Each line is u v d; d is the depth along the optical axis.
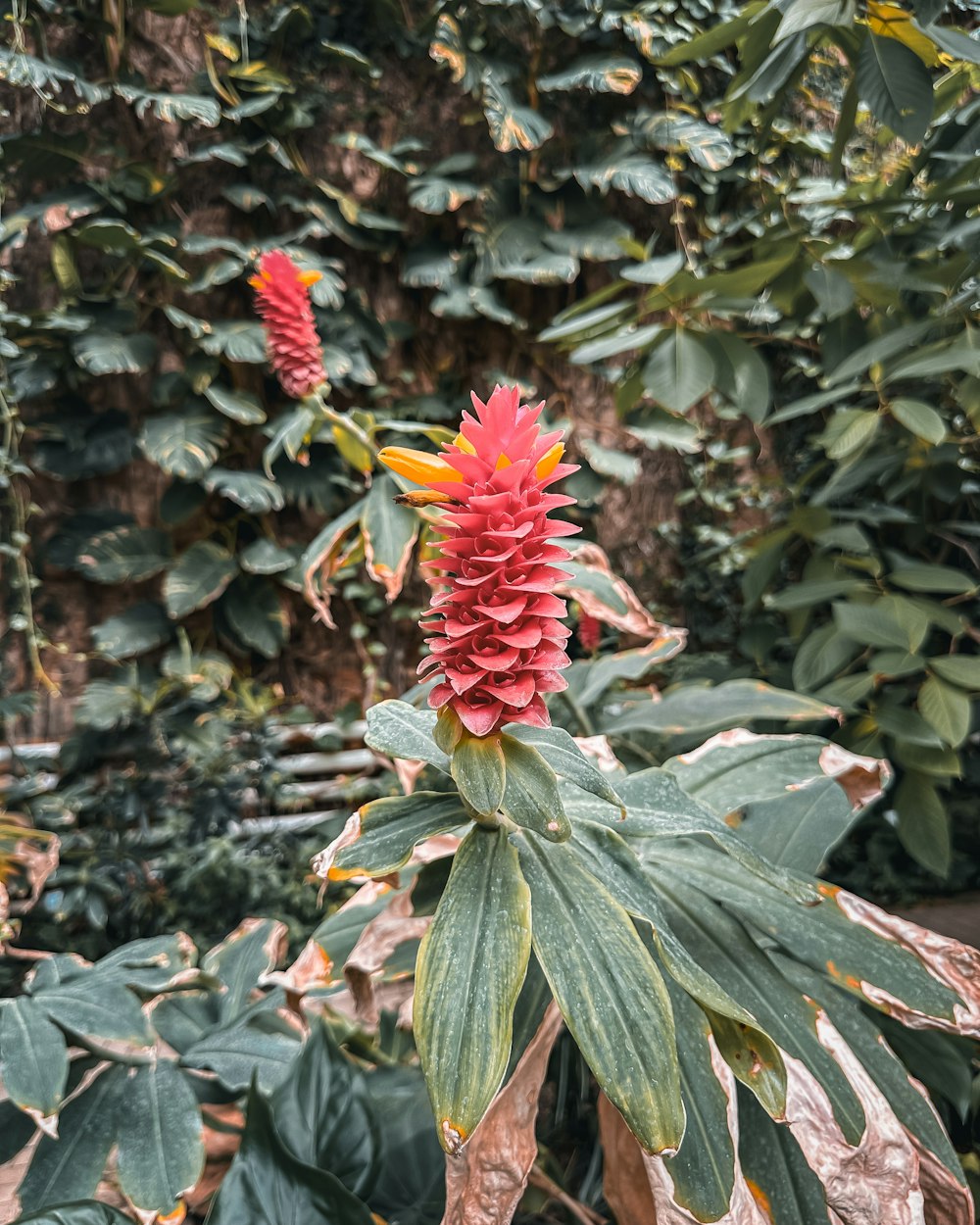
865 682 2.04
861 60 1.38
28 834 1.67
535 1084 0.85
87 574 3.09
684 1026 0.84
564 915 0.76
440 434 1.46
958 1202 0.81
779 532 2.28
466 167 3.27
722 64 3.34
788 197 2.37
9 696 2.97
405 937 1.05
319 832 3.07
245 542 3.35
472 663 0.76
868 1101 0.81
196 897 2.80
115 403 3.17
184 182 3.17
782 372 3.53
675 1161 0.75
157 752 2.87
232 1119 1.59
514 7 3.25
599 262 3.50
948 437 2.12
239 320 3.22
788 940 0.92
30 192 3.07
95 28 2.96
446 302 3.28
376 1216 1.16
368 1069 1.52
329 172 3.30
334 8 3.21
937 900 2.96
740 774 1.12
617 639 3.29
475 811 0.83
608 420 3.56
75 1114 1.20
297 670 3.43
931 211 1.95
